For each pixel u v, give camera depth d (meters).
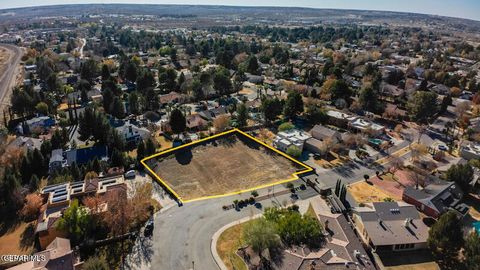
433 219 72.62
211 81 162.50
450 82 176.62
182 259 59.91
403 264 60.88
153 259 59.91
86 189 74.94
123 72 184.75
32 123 121.38
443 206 74.19
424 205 75.19
